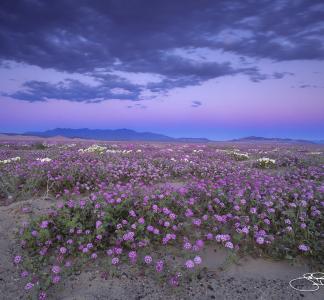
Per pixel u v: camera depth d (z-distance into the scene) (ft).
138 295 12.42
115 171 34.53
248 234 17.21
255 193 22.90
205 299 12.25
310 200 21.66
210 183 27.32
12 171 33.06
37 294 12.25
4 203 24.86
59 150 70.03
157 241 16.56
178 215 19.61
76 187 27.61
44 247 15.49
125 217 18.65
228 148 104.58
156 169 37.52
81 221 17.90
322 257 14.85
